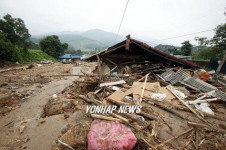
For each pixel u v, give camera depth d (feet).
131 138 8.00
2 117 13.79
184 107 14.17
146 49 24.97
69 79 37.22
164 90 17.92
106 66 33.30
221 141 9.15
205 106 14.43
